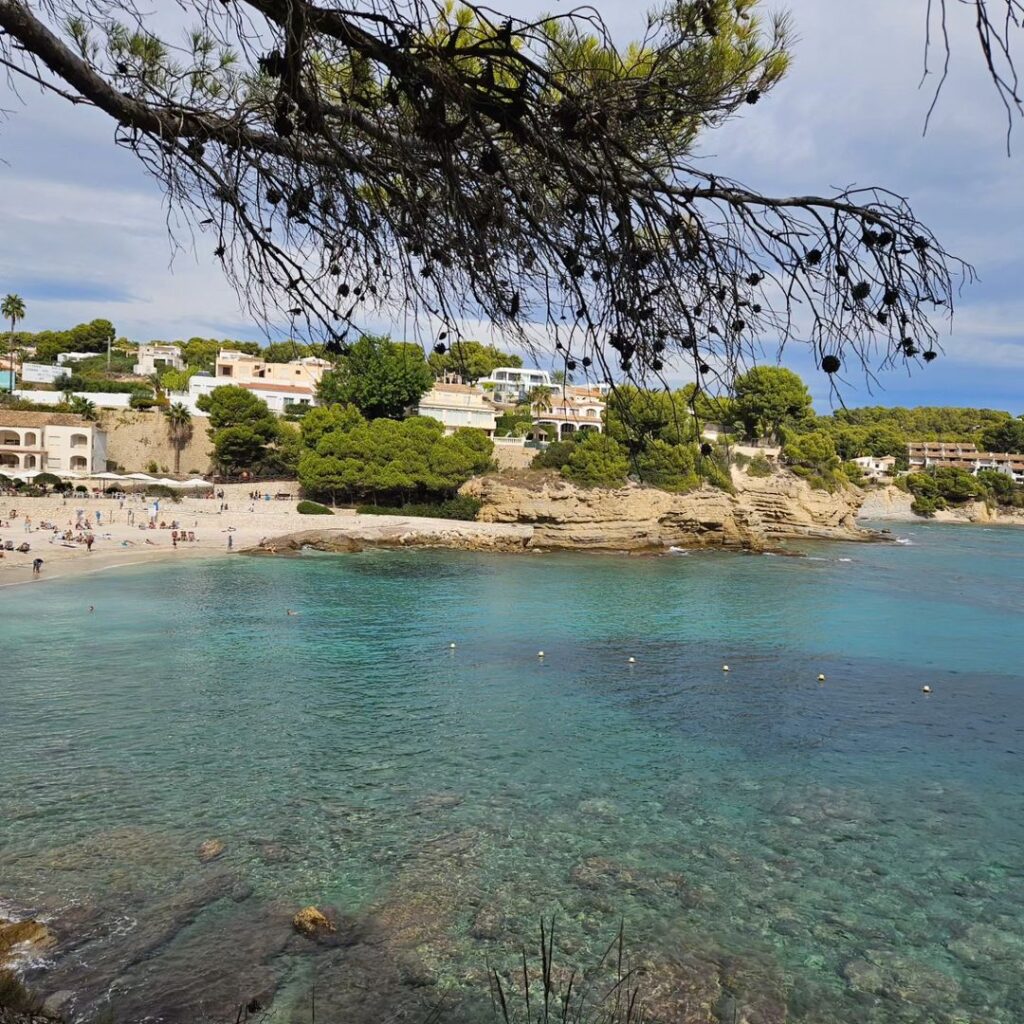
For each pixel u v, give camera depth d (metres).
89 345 139.12
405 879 13.73
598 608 43.06
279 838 15.09
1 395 93.69
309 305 3.39
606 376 3.22
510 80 3.32
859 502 99.25
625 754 20.61
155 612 38.19
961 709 25.47
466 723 22.84
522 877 13.95
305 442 80.81
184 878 13.42
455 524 74.00
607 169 3.06
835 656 32.84
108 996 10.18
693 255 3.06
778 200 2.92
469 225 3.05
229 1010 10.02
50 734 20.58
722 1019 10.31
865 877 14.35
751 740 22.00
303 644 32.44
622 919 12.69
